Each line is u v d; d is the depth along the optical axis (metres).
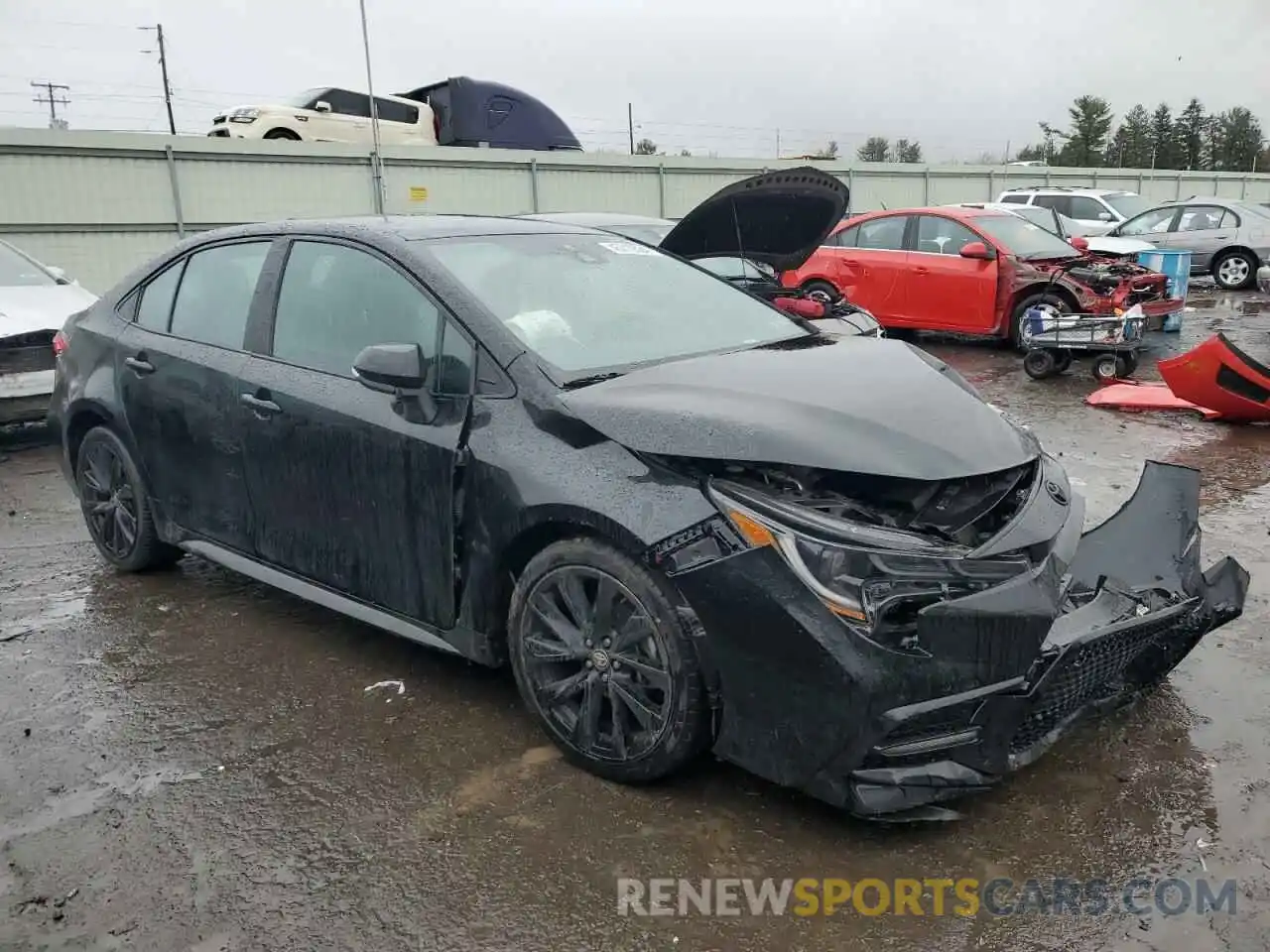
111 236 16.44
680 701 2.79
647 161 22.58
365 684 3.72
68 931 2.46
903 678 2.48
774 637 2.57
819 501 2.69
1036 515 2.85
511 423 3.10
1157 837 2.72
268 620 4.33
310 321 3.79
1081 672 2.86
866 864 2.65
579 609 3.00
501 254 3.74
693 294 4.06
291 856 2.73
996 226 11.95
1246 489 6.05
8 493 6.53
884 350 3.52
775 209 6.12
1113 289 10.56
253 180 17.50
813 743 2.57
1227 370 7.63
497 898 2.54
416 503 3.33
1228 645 3.87
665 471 2.81
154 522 4.59
